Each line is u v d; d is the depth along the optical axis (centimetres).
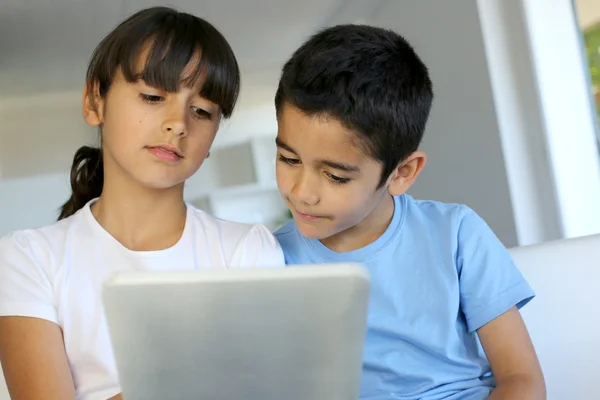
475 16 236
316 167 83
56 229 95
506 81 230
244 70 444
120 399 74
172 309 43
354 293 43
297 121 82
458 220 101
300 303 44
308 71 83
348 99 81
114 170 95
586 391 103
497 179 238
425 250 99
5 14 298
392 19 327
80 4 294
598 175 221
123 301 43
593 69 223
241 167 529
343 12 344
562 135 221
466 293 98
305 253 101
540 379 90
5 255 89
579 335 104
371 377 95
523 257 107
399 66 90
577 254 107
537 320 105
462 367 95
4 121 452
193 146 92
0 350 87
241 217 530
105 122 94
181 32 91
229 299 43
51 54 364
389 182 93
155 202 96
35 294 86
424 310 96
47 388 82
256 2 313
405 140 90
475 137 250
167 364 46
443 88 276
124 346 45
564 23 222
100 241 93
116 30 94
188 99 91
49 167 457
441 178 289
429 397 92
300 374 47
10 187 453
